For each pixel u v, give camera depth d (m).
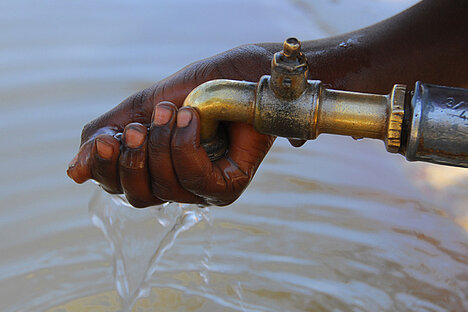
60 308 1.87
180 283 1.98
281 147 2.46
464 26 1.36
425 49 1.37
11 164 2.23
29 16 3.31
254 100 1.00
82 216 2.10
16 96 2.57
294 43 0.94
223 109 1.02
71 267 1.98
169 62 2.87
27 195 2.13
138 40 3.08
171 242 1.69
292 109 0.98
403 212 2.16
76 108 2.51
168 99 1.26
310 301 1.90
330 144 2.49
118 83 2.69
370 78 1.36
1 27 3.17
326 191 2.24
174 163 1.05
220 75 1.27
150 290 1.96
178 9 3.44
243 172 1.15
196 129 1.02
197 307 1.88
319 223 2.13
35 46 2.99
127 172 1.06
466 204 2.18
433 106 0.92
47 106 2.52
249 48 1.32
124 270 1.84
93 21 3.27
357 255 2.02
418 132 0.92
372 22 3.26
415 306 1.84
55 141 2.34
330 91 0.99
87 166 1.12
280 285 1.94
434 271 1.95
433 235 2.06
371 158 2.41
